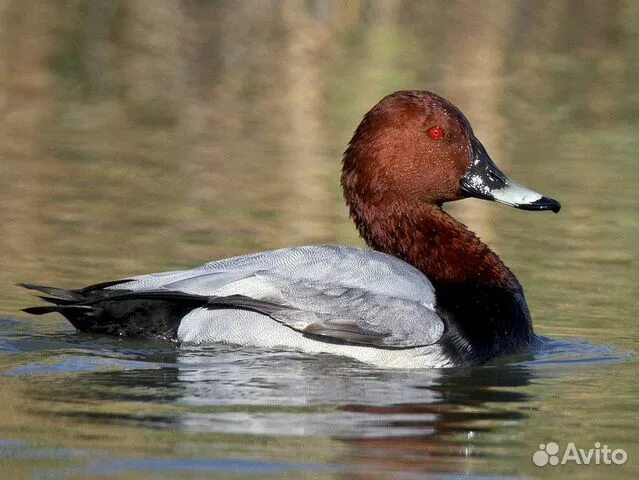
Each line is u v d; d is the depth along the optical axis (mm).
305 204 17719
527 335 11773
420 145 12117
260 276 11102
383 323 10977
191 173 19406
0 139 21031
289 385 10094
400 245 12172
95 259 14375
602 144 22312
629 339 12023
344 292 11055
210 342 11055
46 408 9180
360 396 9859
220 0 28562
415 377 10602
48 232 15625
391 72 25922
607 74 27031
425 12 29000
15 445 8352
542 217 17781
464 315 11375
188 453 8305
